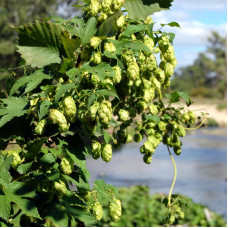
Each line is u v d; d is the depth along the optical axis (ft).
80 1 9.48
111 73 8.16
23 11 60.39
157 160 79.71
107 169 66.90
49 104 7.97
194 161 79.71
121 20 9.03
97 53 8.50
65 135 8.06
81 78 8.32
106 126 7.66
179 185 56.70
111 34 9.21
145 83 9.64
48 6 59.77
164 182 58.70
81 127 8.33
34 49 8.55
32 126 8.61
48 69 8.86
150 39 9.41
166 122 11.09
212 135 133.39
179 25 9.53
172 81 11.22
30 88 8.32
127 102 9.98
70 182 9.45
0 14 61.87
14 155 8.33
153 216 33.91
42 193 8.13
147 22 9.83
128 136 10.43
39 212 8.17
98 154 8.52
